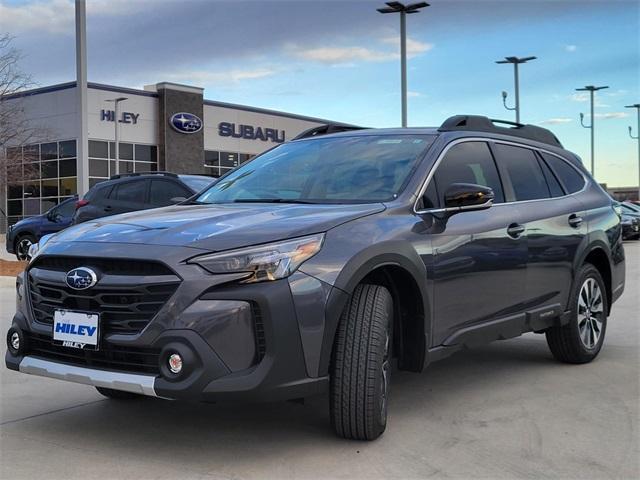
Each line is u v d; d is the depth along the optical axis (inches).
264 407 181.9
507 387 203.2
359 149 192.5
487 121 211.8
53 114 1566.2
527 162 219.3
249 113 1910.7
